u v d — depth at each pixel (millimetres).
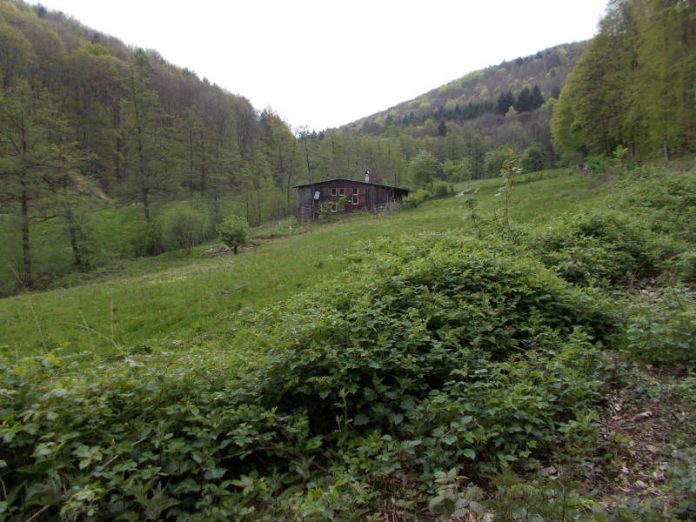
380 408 4359
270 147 69438
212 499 3438
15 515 3111
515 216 19125
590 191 24812
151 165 43312
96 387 4004
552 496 3137
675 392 4535
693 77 24109
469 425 3959
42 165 32969
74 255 34688
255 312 11094
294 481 3820
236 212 55562
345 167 67938
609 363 5199
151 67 83125
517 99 139125
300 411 4395
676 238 10406
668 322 5660
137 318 12336
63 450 3424
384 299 6172
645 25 27531
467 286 7152
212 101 87250
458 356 5203
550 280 7156
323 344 4898
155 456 3525
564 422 4348
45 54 67188
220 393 4344
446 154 85250
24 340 11562
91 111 66250
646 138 32406
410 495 3549
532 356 5082
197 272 20109
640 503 3041
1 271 31531
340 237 24922
